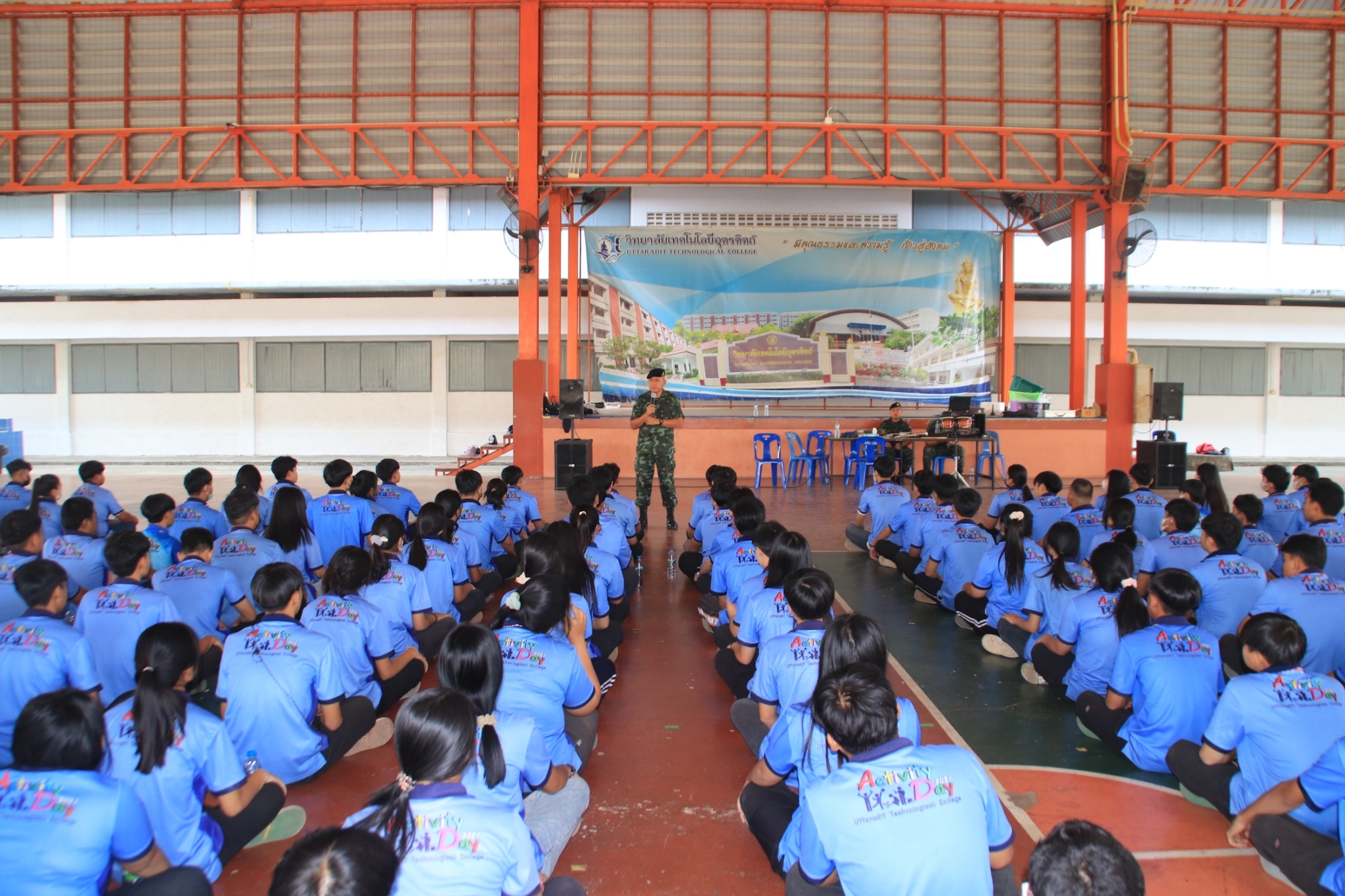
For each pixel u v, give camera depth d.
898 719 1.89
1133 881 1.09
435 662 3.79
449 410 17.22
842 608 4.82
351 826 1.44
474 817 1.46
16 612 3.28
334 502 4.53
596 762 2.85
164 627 2.01
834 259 12.24
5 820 1.57
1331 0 10.49
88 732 1.62
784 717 2.11
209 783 2.03
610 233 12.05
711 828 2.43
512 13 10.04
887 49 10.23
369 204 16.64
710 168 10.12
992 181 10.47
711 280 12.16
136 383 17.22
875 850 1.50
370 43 10.10
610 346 12.10
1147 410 10.96
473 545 4.24
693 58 10.25
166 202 16.64
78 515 3.97
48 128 10.23
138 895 1.76
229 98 10.15
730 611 3.60
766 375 12.23
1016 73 10.48
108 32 10.07
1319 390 17.53
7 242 16.72
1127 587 2.85
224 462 16.05
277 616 2.58
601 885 2.14
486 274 16.48
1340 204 16.69
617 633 3.76
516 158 10.36
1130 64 10.52
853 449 10.92
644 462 7.00
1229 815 2.38
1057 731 3.13
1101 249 16.27
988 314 12.41
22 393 17.20
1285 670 2.24
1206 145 10.70
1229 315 16.86
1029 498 5.30
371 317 16.84
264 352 17.27
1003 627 3.90
